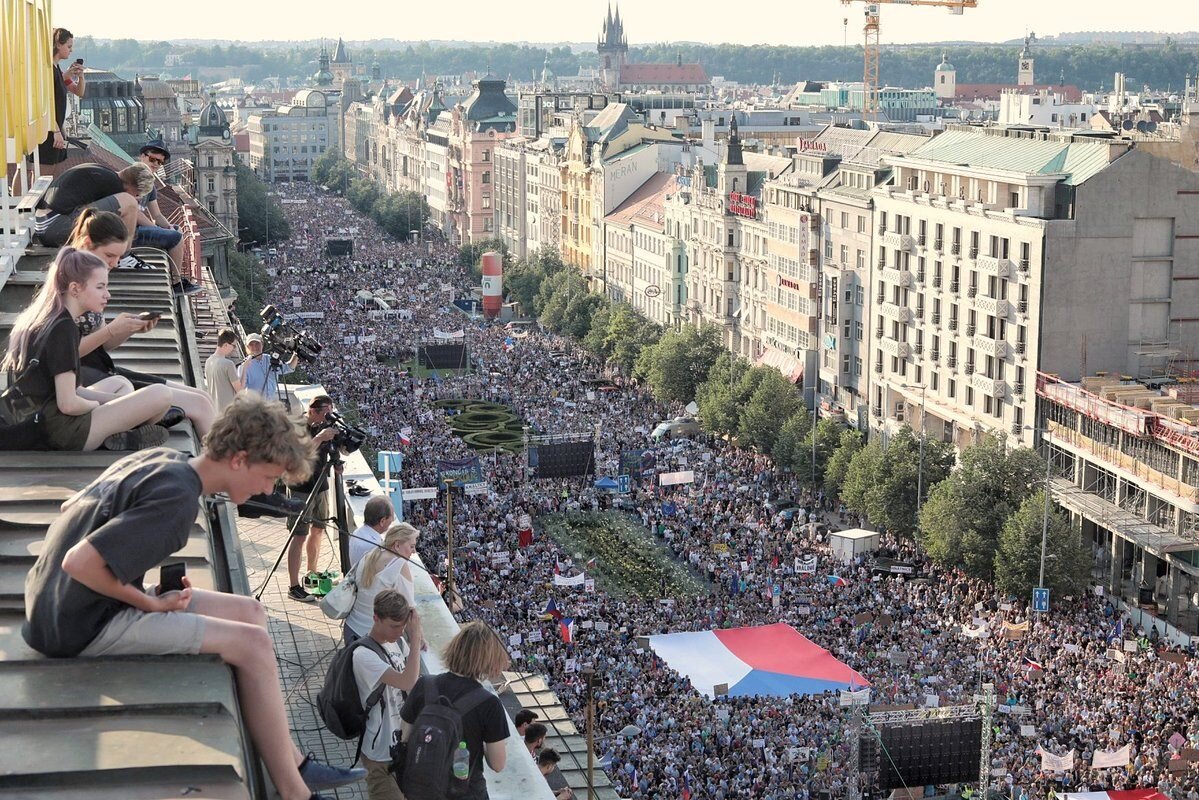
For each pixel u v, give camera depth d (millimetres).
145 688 12086
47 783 10672
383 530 25484
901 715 75062
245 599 13734
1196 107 199250
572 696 86562
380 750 21312
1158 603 123188
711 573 121125
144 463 12836
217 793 10633
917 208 162875
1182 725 84938
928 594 112438
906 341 168375
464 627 18750
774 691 86875
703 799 75125
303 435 13758
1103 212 140875
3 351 21766
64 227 31672
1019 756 80938
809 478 148125
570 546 131000
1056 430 138500
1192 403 128375
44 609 12508
